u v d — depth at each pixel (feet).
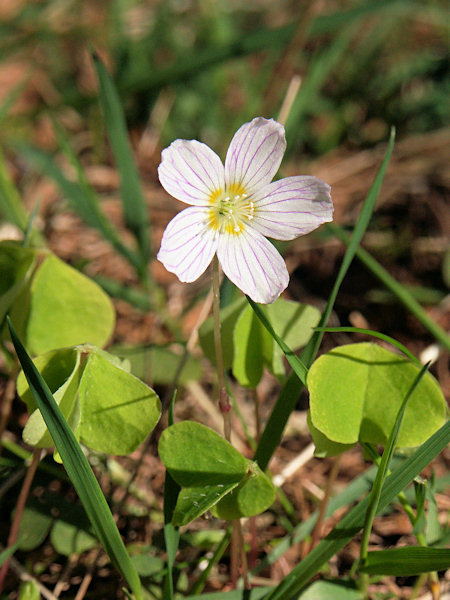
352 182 0.84
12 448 0.53
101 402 0.43
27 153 0.69
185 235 0.43
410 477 0.43
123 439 0.44
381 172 0.49
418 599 0.52
